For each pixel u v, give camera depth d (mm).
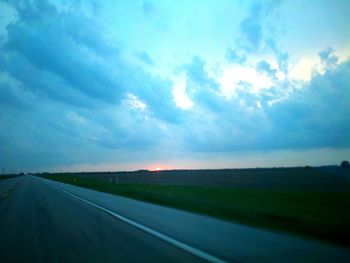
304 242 8664
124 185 45625
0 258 7453
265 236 9500
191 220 12766
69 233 10352
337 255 7281
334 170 83188
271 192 26891
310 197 21953
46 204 19703
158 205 18859
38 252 7949
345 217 13258
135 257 7301
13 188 39125
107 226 11539
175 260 7008
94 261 7047
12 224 12242
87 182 60438
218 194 25859
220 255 7336
